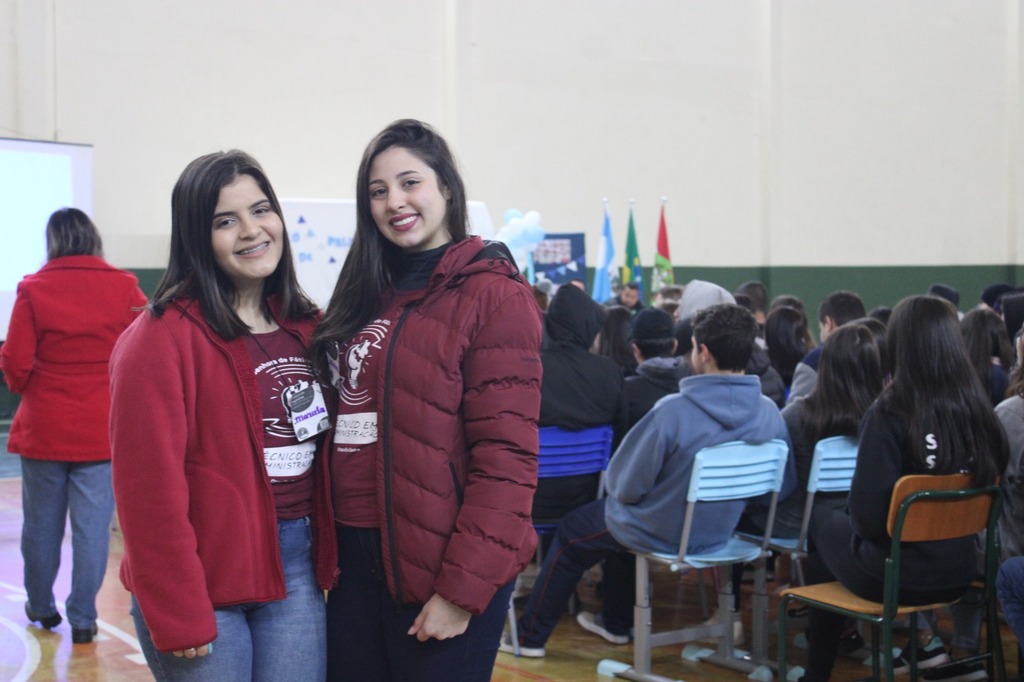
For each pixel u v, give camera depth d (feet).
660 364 12.60
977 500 8.71
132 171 26.55
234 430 5.65
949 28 40.73
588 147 33.83
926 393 8.41
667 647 11.96
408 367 5.62
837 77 38.37
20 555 15.89
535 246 27.50
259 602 5.71
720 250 36.68
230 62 27.81
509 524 5.48
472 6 31.45
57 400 11.28
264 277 5.99
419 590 5.58
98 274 11.46
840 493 10.48
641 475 9.93
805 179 37.91
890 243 39.88
